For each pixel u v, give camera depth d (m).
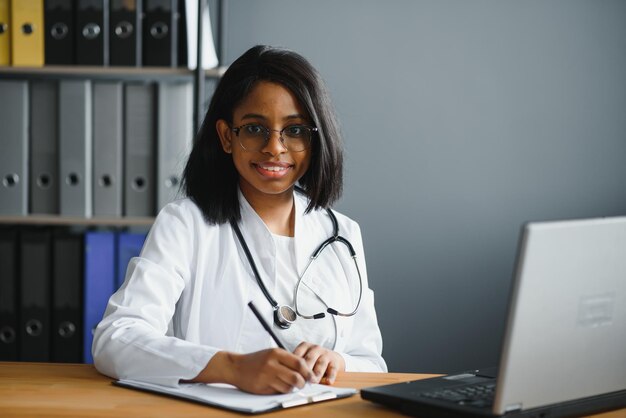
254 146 1.62
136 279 1.54
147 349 1.35
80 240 2.73
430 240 3.21
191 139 2.68
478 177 3.19
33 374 1.40
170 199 2.69
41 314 2.74
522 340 1.05
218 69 2.71
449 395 1.18
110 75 2.88
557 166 3.18
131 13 2.68
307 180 1.72
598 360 1.15
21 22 2.69
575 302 1.10
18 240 2.74
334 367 1.39
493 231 3.20
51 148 2.71
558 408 1.12
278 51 1.66
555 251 1.05
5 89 2.69
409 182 3.20
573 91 3.16
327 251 1.75
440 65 3.17
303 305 1.67
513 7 3.15
